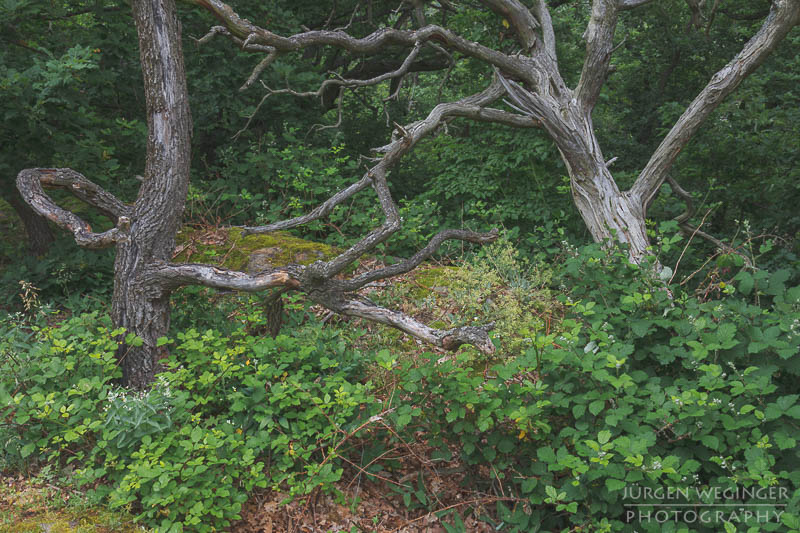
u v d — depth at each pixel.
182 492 3.53
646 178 8.06
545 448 3.58
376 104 16.22
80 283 7.64
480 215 9.98
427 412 4.24
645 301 4.46
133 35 9.03
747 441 3.54
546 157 9.73
